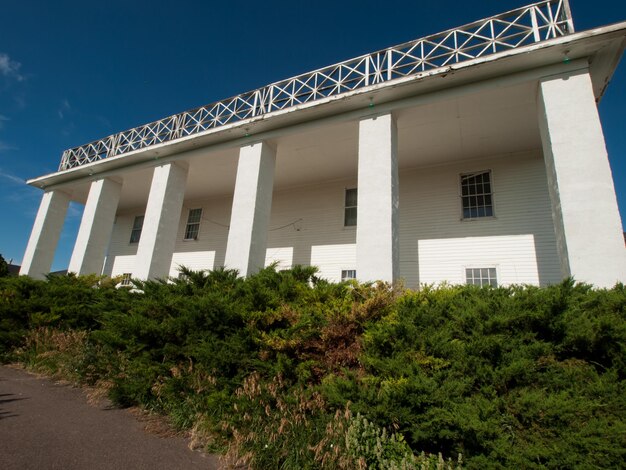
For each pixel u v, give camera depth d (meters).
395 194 7.83
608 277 5.48
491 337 3.51
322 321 4.85
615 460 2.50
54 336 7.50
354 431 3.32
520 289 4.25
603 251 5.60
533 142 9.48
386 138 8.07
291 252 12.43
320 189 12.70
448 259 10.00
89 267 12.10
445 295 4.73
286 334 4.57
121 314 6.16
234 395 4.38
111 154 12.95
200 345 4.91
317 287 5.65
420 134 9.21
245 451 3.63
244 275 8.71
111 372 5.55
